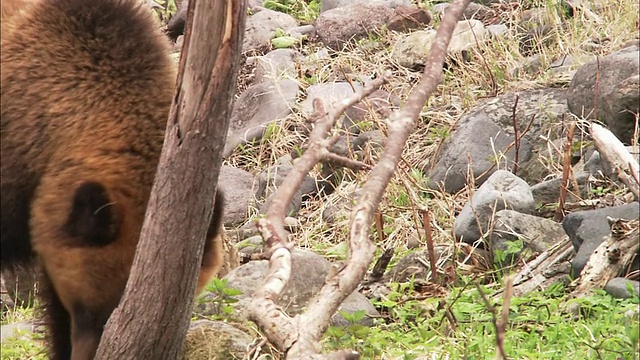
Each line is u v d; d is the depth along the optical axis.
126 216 7.71
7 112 8.09
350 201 13.59
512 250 11.40
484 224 12.02
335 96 15.82
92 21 8.33
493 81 15.48
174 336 7.75
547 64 15.55
